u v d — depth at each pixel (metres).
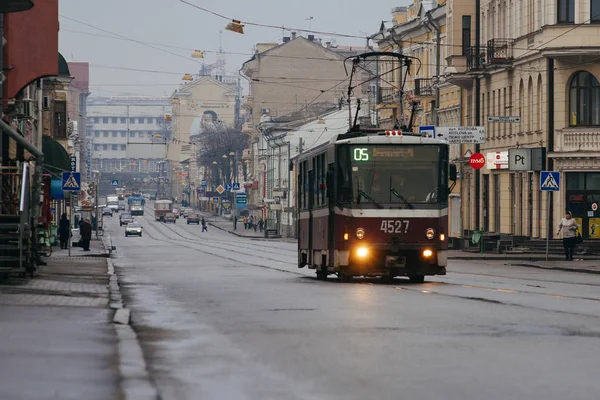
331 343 18.03
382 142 38.62
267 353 16.80
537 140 78.44
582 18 73.75
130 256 78.19
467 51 92.19
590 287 36.19
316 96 185.50
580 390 13.17
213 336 19.33
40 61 43.59
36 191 36.47
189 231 184.75
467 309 24.78
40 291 30.00
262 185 184.38
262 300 28.67
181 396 12.84
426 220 38.28
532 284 38.31
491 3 90.12
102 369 14.42
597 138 74.56
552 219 76.12
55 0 43.59
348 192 38.38
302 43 185.50
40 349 16.28
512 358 16.03
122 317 22.30
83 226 83.12
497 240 80.19
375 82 138.00
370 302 27.27
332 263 39.59
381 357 16.22
